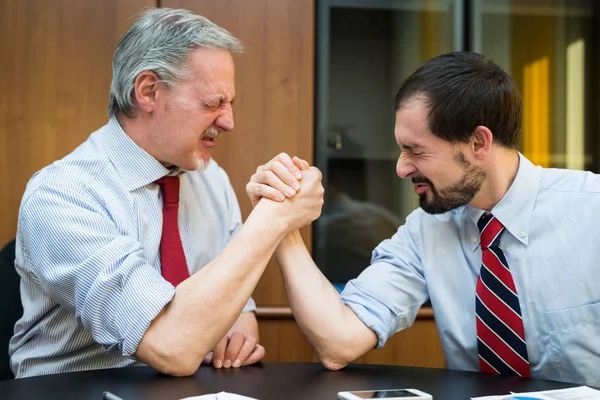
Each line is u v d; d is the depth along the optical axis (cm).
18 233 161
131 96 157
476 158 142
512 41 254
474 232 154
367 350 147
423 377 133
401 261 158
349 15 249
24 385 124
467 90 138
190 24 156
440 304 155
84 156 160
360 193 249
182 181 175
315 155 247
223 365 143
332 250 248
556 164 256
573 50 256
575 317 145
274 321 241
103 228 147
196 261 172
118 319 134
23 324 164
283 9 242
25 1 232
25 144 232
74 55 233
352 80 249
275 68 242
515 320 144
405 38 251
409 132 141
